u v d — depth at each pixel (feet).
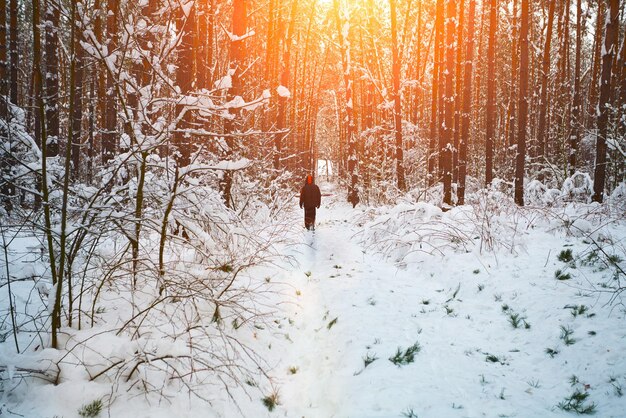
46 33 31.35
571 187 35.29
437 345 13.34
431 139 53.93
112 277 12.14
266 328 15.10
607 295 14.62
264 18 64.18
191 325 12.87
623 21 53.52
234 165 13.55
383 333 14.32
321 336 15.02
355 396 10.73
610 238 20.98
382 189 51.90
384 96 59.16
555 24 74.13
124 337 11.09
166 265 14.58
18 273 12.12
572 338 12.46
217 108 13.99
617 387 9.94
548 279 17.21
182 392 10.00
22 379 9.16
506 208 30.17
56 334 10.23
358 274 21.72
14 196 10.97
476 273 19.39
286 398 11.32
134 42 12.55
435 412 9.80
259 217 31.24
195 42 27.45
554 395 10.32
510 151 62.34
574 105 47.65
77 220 12.60
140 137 14.30
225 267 15.25
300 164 89.71
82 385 9.16
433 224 25.81
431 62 71.67
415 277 21.29
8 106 11.07
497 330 14.19
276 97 56.39
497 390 10.71
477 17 68.95
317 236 34.45
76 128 28.32
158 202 13.74
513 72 63.36
